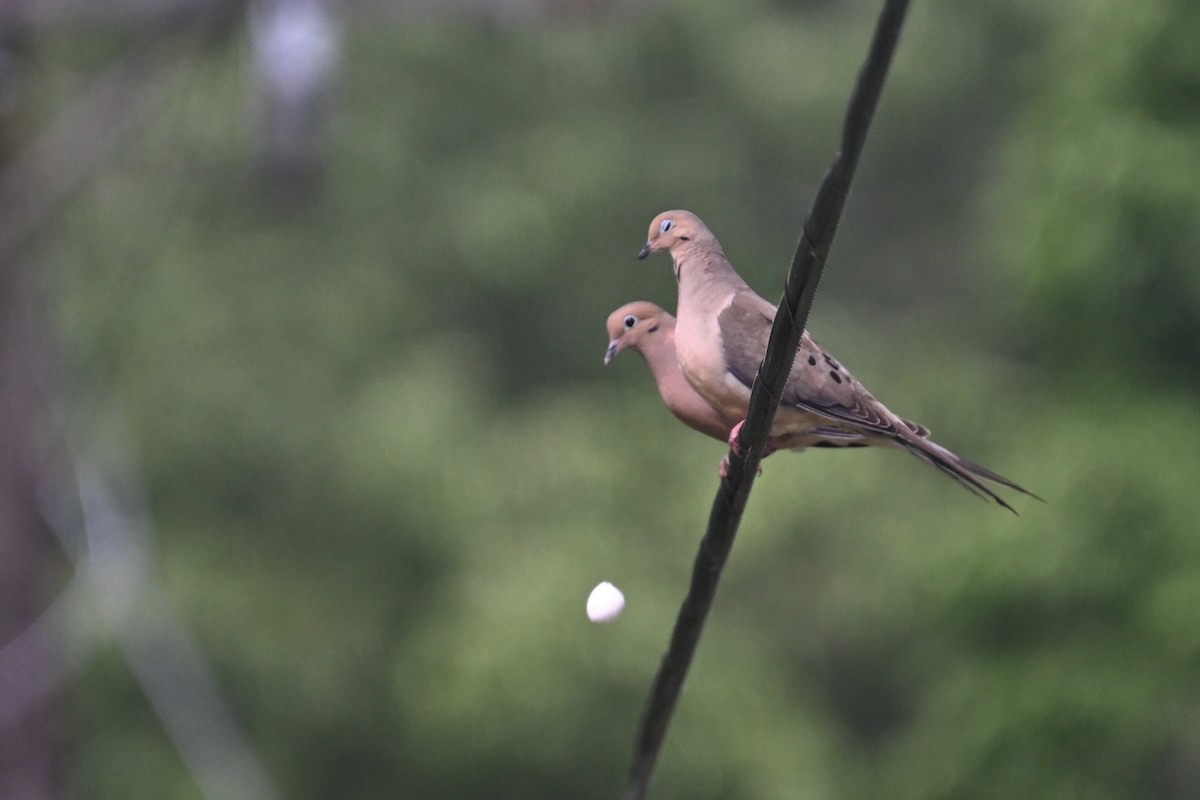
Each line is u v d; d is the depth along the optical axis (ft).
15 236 34.24
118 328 54.90
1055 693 35.37
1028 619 36.60
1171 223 34.55
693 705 51.55
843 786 54.54
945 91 69.10
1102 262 35.04
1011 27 69.67
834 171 12.25
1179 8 34.83
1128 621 35.53
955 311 71.26
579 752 50.60
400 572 57.31
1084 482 35.73
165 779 49.21
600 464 54.60
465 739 49.93
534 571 51.24
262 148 35.12
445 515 54.39
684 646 16.24
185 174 57.21
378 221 60.03
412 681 52.13
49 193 34.24
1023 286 36.88
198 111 56.85
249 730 52.47
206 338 56.03
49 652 36.86
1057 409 37.40
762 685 53.06
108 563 40.09
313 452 56.24
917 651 41.47
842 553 56.59
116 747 49.44
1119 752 35.35
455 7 33.27
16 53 33.60
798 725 53.01
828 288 70.69
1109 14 35.81
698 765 50.78
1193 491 35.09
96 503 40.47
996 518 37.11
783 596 57.93
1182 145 34.73
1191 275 34.83
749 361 17.33
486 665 49.39
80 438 43.32
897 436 17.84
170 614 47.85
